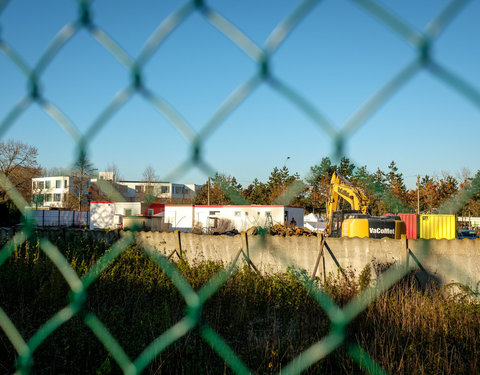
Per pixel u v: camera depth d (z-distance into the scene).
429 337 4.75
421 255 9.21
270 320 5.73
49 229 9.37
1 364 4.20
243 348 4.47
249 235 10.84
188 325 1.73
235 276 7.71
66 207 17.64
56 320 1.91
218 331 5.17
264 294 6.82
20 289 6.56
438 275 9.00
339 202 14.52
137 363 1.88
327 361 3.86
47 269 6.93
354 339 4.43
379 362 4.02
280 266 10.45
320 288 7.11
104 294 6.45
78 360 4.55
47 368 4.44
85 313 2.00
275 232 12.44
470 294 7.50
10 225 6.60
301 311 5.74
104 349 4.64
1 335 4.83
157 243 11.79
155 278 7.23
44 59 1.42
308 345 4.45
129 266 7.69
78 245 10.11
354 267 9.80
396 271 8.97
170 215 12.68
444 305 5.94
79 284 1.87
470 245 8.89
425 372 4.11
